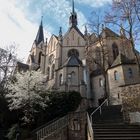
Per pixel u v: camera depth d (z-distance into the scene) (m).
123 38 30.05
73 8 64.69
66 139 20.80
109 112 24.81
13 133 19.81
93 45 47.09
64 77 44.22
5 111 25.72
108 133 16.77
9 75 34.84
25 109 24.86
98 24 38.84
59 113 25.47
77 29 59.28
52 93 27.56
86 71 45.91
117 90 39.28
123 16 27.44
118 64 40.97
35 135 18.33
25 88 25.55
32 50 70.25
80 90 42.06
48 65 55.97
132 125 18.86
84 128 21.27
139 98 22.97
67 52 53.84
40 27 77.31
